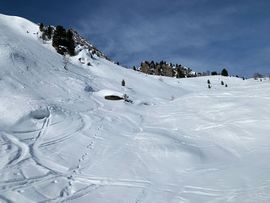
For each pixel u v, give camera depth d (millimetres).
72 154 23109
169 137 28078
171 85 82812
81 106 40438
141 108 45250
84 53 76312
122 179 19031
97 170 20406
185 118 34875
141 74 86625
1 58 49125
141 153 24031
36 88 42094
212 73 131750
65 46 74188
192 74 135875
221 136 27516
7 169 18484
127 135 29578
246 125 28672
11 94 35438
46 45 74438
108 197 16312
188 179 19000
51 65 57625
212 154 23844
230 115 32438
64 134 27828
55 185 17219
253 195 15430
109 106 44281
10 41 61938
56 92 43656
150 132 30469
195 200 15898
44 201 15047
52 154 22453
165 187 17828
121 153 24047
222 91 46406
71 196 16078
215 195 16344
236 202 14945
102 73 71250
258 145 24297
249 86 47969
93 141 26922
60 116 32969
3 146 22438
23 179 17406
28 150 22500
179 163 21859
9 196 15062
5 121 27969
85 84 52344
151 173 20125
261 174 18203
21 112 30141
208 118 33156
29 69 49031
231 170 19766
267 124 28188
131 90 62000
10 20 85500
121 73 76562
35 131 27578
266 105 33344
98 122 33844
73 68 63969
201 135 28656
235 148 24672
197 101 41969
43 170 19250
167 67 125938
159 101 55844
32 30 82562
